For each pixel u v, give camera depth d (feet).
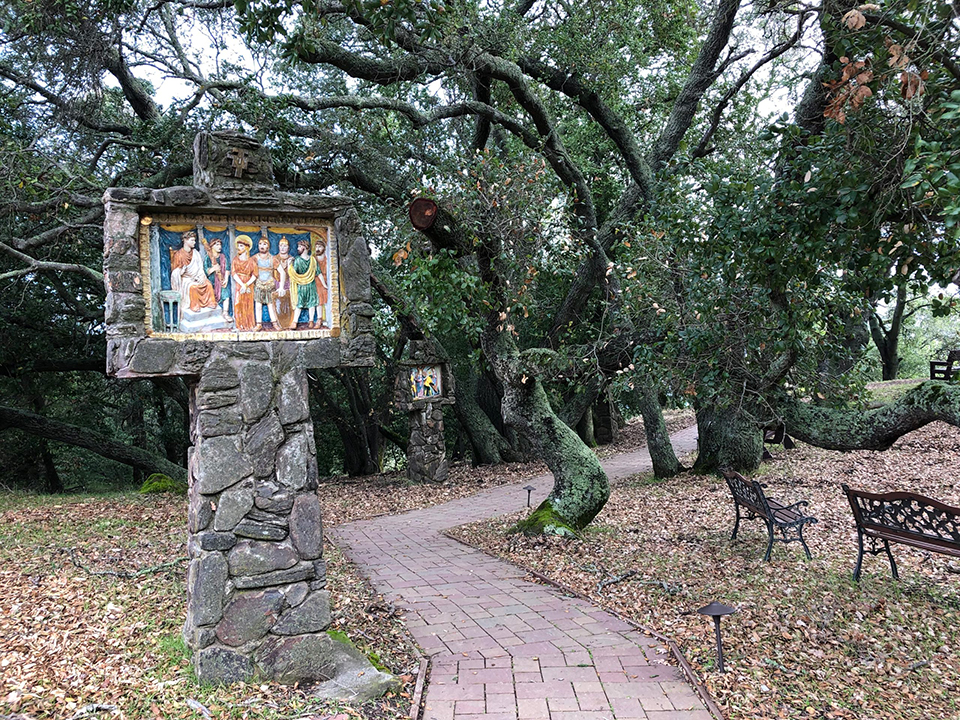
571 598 21.52
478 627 18.88
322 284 16.55
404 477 60.23
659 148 46.01
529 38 42.52
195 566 14.70
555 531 29.27
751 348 25.45
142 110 48.62
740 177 21.97
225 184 15.25
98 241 47.03
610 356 41.01
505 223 27.55
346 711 13.52
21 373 56.95
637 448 71.00
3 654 15.48
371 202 50.34
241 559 14.84
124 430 75.15
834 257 19.90
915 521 19.51
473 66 37.47
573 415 62.03
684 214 24.04
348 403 79.30
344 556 28.40
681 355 27.89
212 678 14.35
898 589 20.36
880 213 16.75
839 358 30.55
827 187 17.57
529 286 31.60
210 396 14.84
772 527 24.09
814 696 14.32
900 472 40.11
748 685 14.75
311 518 15.51
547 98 51.01
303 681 14.89
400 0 20.58
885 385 64.59
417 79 40.73
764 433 49.78
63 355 57.72
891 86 17.47
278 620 14.99
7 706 12.91
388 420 79.71
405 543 31.63
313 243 16.48
